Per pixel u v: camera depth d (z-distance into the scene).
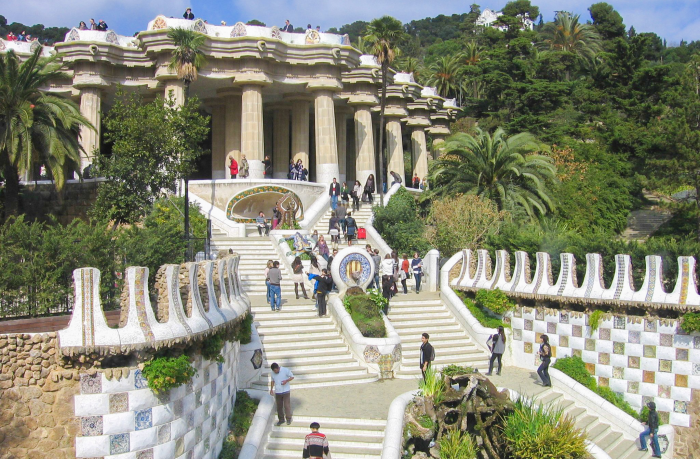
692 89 45.34
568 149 48.88
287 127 48.22
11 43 42.59
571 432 18.05
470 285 27.97
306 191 38.12
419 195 43.31
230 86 41.34
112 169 28.08
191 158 29.19
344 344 23.19
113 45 39.34
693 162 40.66
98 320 13.83
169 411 14.52
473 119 66.94
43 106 28.14
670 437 22.27
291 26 43.44
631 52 62.56
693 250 25.03
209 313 16.39
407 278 30.53
